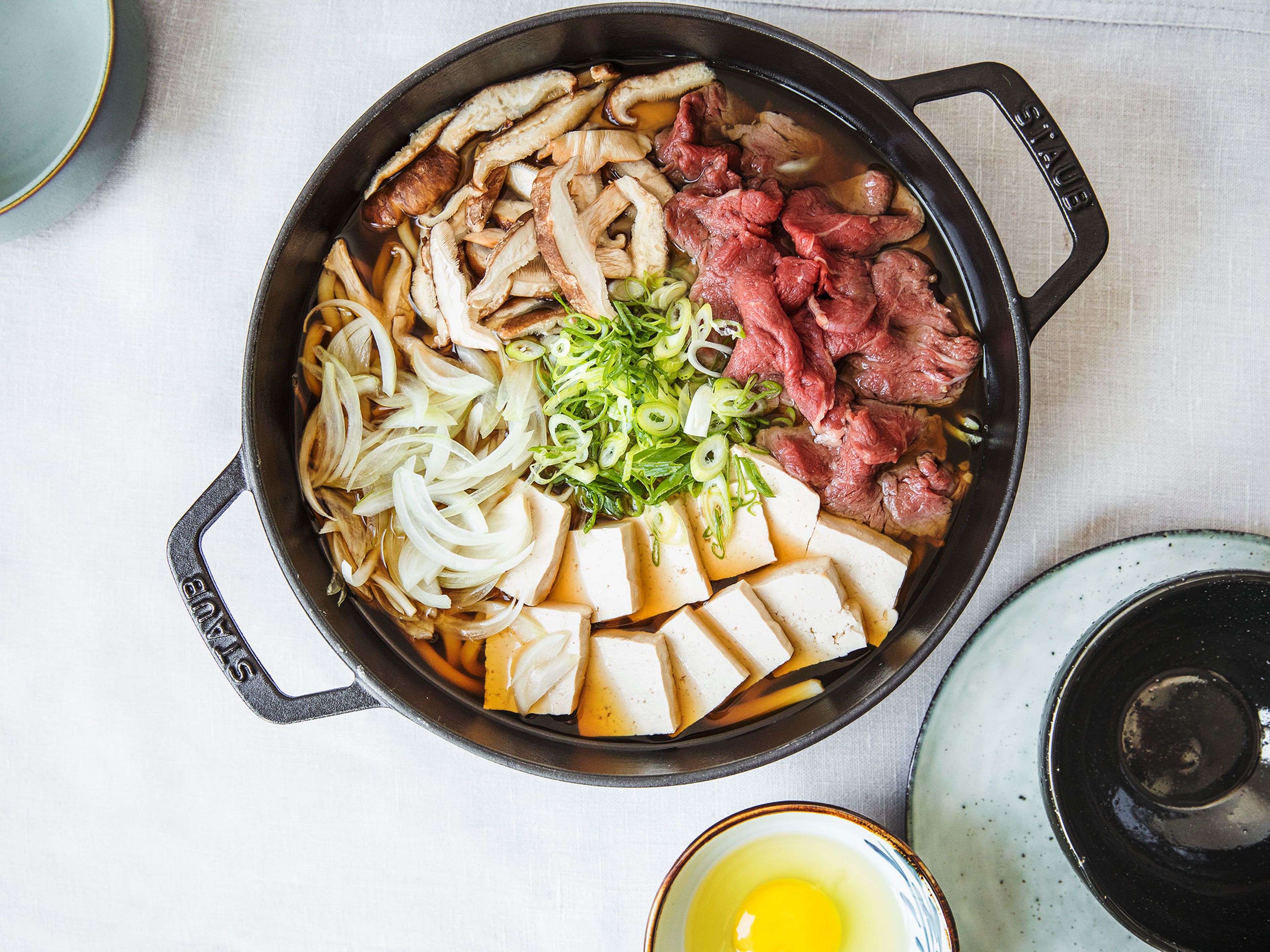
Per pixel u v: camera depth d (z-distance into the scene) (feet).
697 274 1.81
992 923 1.79
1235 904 1.78
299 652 1.90
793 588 1.76
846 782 1.86
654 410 1.77
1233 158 1.88
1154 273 1.88
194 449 1.91
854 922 1.78
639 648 1.75
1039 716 1.78
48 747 1.91
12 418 1.91
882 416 1.79
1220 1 1.87
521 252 1.79
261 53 1.90
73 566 1.91
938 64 1.88
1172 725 1.82
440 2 1.90
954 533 1.80
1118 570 1.78
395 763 1.90
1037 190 1.87
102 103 1.79
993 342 1.78
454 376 1.79
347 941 1.90
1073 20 1.88
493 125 1.81
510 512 1.77
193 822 1.91
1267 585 1.67
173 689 1.91
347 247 1.80
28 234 1.89
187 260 1.90
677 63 1.82
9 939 1.91
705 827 1.87
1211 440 1.87
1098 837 1.78
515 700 1.76
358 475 1.77
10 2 1.90
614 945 1.87
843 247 1.79
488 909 1.89
